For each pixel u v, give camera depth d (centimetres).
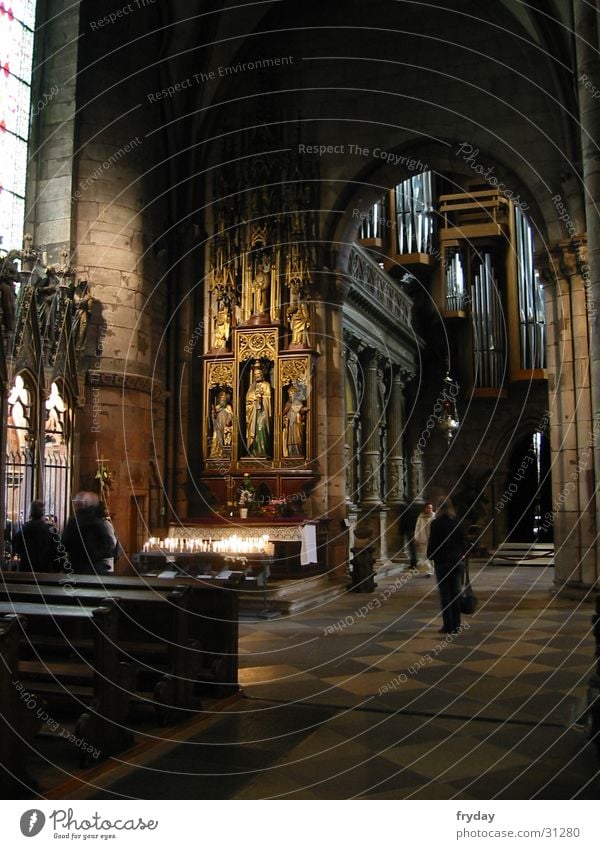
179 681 716
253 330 1770
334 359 1836
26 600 759
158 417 1775
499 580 2047
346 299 2164
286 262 1805
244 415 1780
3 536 1245
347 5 1845
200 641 816
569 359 1584
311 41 1858
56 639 730
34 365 1359
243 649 1061
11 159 1492
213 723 713
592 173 821
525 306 2933
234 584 827
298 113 1848
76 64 1538
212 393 1795
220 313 1817
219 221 1850
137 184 1631
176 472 1803
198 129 1859
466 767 596
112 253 1569
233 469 1739
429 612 1398
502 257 2994
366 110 1809
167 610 750
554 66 1587
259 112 1864
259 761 611
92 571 952
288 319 1794
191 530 1616
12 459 1318
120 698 630
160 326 1798
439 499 1186
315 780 571
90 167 1554
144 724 700
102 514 977
